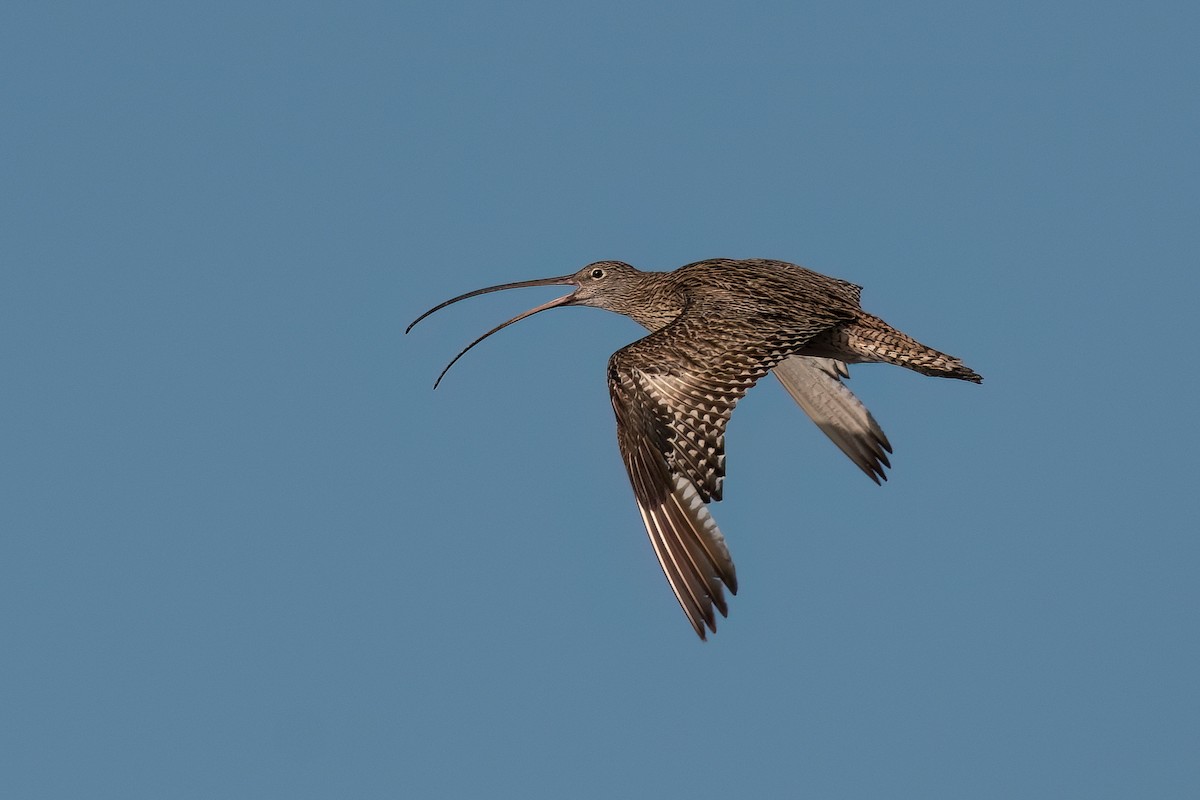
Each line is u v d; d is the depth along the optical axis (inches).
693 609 605.9
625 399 639.1
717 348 646.5
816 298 705.0
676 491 620.4
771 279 730.2
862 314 692.7
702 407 631.2
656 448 627.8
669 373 640.4
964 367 669.9
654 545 615.8
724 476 617.3
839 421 767.1
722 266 766.5
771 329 658.2
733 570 605.3
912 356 675.4
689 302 718.5
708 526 610.9
